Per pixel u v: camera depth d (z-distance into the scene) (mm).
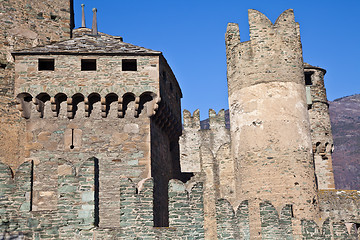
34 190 21766
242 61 26953
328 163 34281
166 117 24656
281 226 19797
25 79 22516
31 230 18109
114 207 21953
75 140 22531
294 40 27016
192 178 28281
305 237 20078
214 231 27672
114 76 22906
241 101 26547
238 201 25578
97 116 22875
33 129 22531
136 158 22625
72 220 18375
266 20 27047
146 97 23266
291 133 25484
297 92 26266
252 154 25547
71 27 27625
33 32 25875
